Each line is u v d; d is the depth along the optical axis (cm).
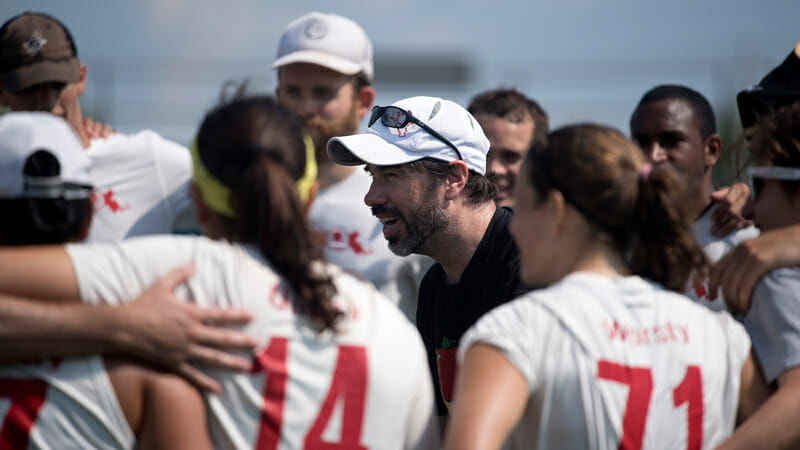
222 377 539
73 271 528
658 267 606
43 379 523
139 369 528
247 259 563
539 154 613
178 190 1038
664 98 1146
